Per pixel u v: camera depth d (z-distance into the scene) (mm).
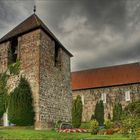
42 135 16297
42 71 24250
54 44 27688
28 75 24266
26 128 22172
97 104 40531
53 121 24984
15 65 25609
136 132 16641
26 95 23297
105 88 41188
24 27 26594
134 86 39438
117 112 38188
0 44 27688
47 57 25641
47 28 27562
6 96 25047
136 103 27375
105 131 21500
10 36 26719
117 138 16625
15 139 14703
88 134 19734
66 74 29703
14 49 27266
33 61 24344
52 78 26125
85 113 41156
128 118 18516
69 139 15898
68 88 29734
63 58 29391
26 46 25375
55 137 16094
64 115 27672
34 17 27188
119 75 41938
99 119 39469
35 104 23000
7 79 25812
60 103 27125
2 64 26828
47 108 24203
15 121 23094
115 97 40031
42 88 23812
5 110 24672
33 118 22766
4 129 19969
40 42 24578
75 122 38594
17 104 23297
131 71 41719
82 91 42531
